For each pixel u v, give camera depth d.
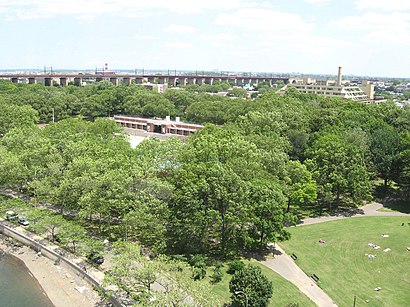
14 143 131.00
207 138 113.06
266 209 89.56
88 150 117.75
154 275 68.50
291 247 96.38
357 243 98.94
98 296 77.75
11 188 125.06
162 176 101.06
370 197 121.06
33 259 93.62
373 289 78.88
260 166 105.12
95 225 103.25
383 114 178.62
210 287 66.62
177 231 88.25
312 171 122.31
